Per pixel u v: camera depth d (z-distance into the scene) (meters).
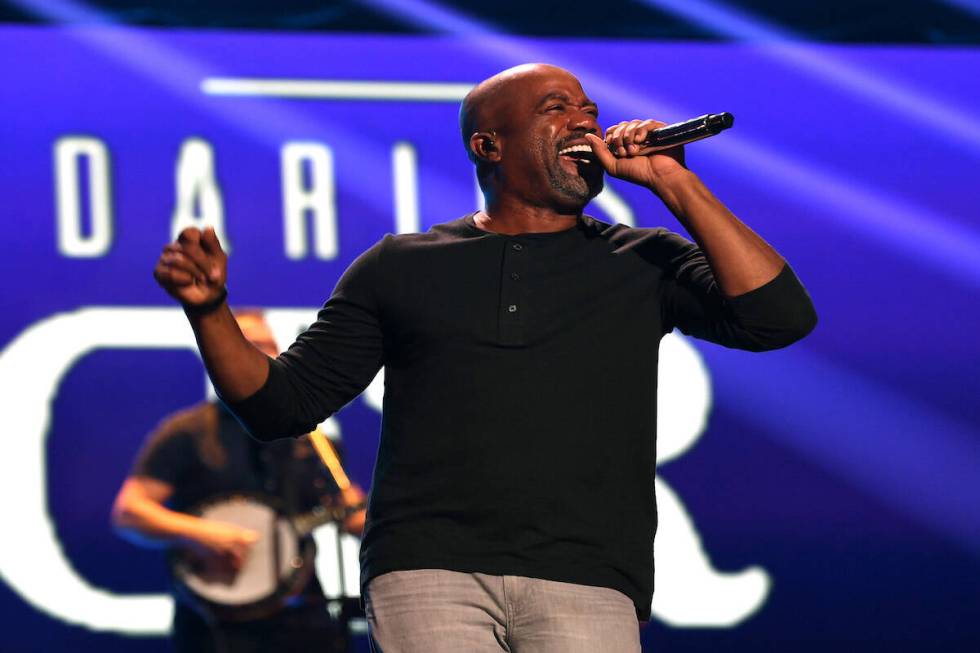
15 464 11.21
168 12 11.93
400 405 5.04
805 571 11.85
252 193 11.84
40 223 11.52
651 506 5.05
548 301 5.02
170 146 11.77
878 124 12.54
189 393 11.51
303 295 11.77
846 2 12.59
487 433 4.85
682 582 11.71
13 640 11.02
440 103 12.15
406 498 4.91
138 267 11.59
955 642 11.90
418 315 5.04
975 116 12.58
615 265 5.16
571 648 4.74
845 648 11.80
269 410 4.98
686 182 5.11
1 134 11.56
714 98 12.45
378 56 12.13
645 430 5.02
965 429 12.16
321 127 11.98
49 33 11.75
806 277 12.30
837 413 12.10
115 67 11.80
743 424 11.98
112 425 11.38
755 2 12.55
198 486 9.70
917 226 12.42
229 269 11.70
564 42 12.35
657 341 5.15
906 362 12.24
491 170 5.50
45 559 11.12
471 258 5.13
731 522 11.84
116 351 11.47
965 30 12.68
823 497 11.98
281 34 12.04
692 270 5.21
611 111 12.34
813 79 12.52
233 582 9.59
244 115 11.90
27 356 11.34
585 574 4.80
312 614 9.61
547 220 5.41
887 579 11.93
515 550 4.79
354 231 11.91
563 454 4.85
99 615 11.12
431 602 4.79
